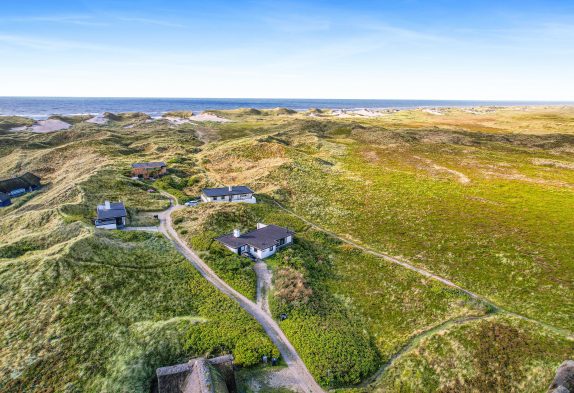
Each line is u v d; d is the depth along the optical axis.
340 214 84.00
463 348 41.81
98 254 55.88
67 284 49.59
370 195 94.88
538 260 60.03
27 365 38.59
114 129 196.25
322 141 154.50
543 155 137.12
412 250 66.75
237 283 54.56
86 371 37.91
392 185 102.50
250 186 101.31
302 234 73.75
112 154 133.12
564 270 56.94
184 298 50.41
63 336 41.97
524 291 52.81
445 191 97.25
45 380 37.06
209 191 89.25
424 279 57.16
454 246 66.88
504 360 39.47
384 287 56.66
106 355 39.84
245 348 42.19
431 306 51.34
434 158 132.88
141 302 48.53
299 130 181.25
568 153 139.12
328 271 61.50
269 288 54.53
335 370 40.59
